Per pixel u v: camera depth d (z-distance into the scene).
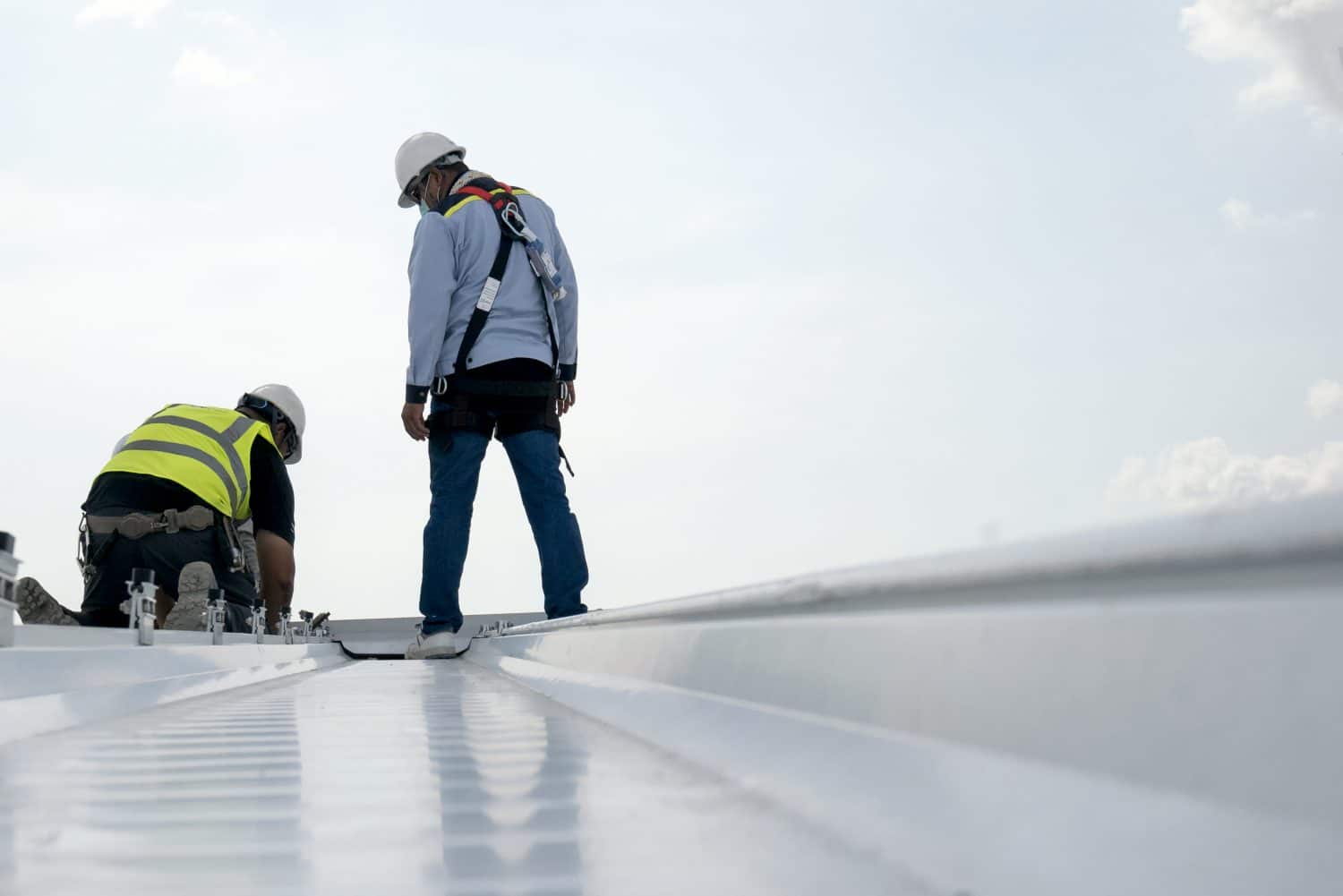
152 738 1.78
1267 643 0.48
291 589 6.23
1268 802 0.47
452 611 6.05
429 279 5.46
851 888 0.70
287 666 5.04
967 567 0.78
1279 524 0.46
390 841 0.90
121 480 5.48
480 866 0.80
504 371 5.60
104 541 5.35
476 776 1.26
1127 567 0.57
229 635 4.48
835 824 0.86
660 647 1.90
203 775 1.31
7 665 2.00
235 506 5.75
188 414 5.82
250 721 2.12
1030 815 0.64
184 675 3.12
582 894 0.72
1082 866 0.57
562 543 5.75
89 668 2.43
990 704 0.75
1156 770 0.55
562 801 1.07
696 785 1.16
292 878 0.78
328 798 1.12
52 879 0.78
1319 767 0.44
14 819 1.02
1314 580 0.46
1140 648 0.58
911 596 0.91
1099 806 0.59
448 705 2.50
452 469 5.75
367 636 10.49
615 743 1.60
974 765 0.74
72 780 1.29
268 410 7.11
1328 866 0.43
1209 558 0.50
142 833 0.95
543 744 1.60
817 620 1.16
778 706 1.21
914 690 0.88
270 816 1.02
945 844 0.71
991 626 0.77
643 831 0.91
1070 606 0.67
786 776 1.02
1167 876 0.51
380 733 1.81
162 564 5.35
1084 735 0.62
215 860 0.84
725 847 0.84
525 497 5.81
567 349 6.09
